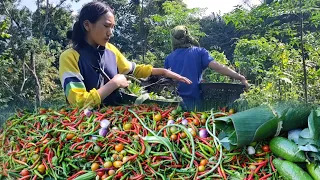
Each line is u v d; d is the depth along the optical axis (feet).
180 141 5.21
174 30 12.12
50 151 5.49
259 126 4.69
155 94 7.68
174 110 5.79
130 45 97.04
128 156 5.11
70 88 6.83
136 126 5.52
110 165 5.07
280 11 17.52
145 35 76.74
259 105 5.23
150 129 5.46
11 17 58.29
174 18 34.81
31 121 6.31
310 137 4.57
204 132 5.24
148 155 5.11
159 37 37.37
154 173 4.90
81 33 7.75
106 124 5.58
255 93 16.25
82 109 6.15
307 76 18.89
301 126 4.94
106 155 5.23
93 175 5.03
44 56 64.28
